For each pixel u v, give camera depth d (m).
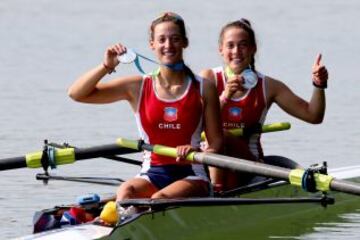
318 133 60.91
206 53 92.81
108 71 35.75
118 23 120.69
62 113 67.00
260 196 39.91
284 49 97.81
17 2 142.62
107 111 68.31
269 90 41.06
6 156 53.06
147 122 36.62
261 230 39.53
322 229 39.91
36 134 59.56
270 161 41.94
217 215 37.66
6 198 44.78
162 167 36.34
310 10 133.12
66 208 35.50
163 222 34.62
